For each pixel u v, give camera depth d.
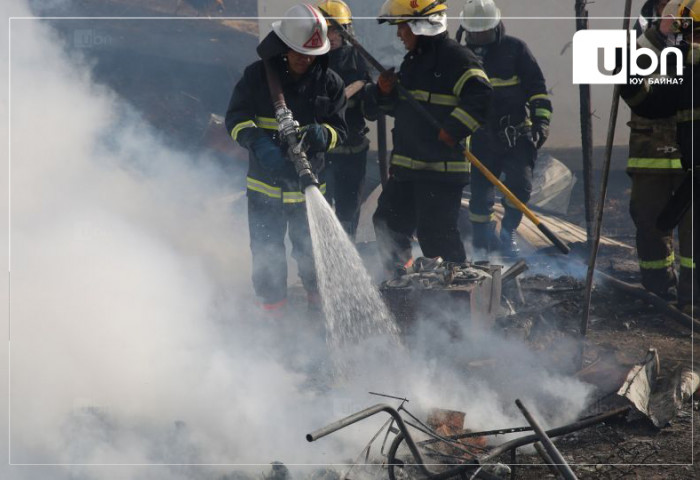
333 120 10.02
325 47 9.44
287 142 9.03
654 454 6.89
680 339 10.00
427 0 10.52
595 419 6.72
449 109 10.66
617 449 7.00
